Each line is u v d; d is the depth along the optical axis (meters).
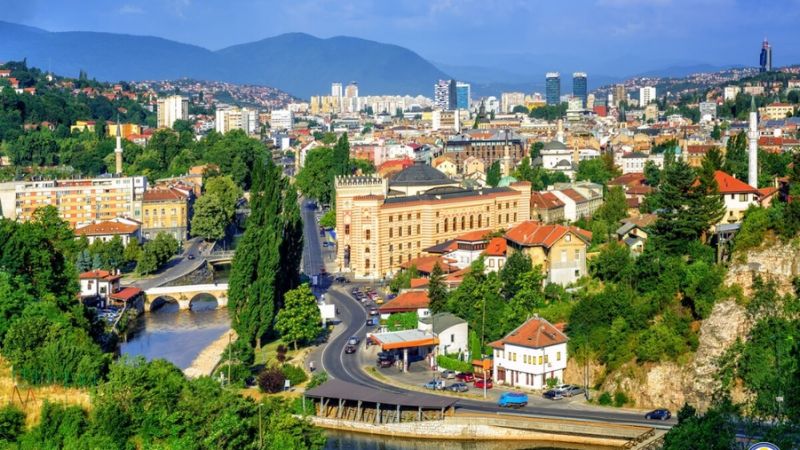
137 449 187.75
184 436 187.12
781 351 194.88
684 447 163.88
